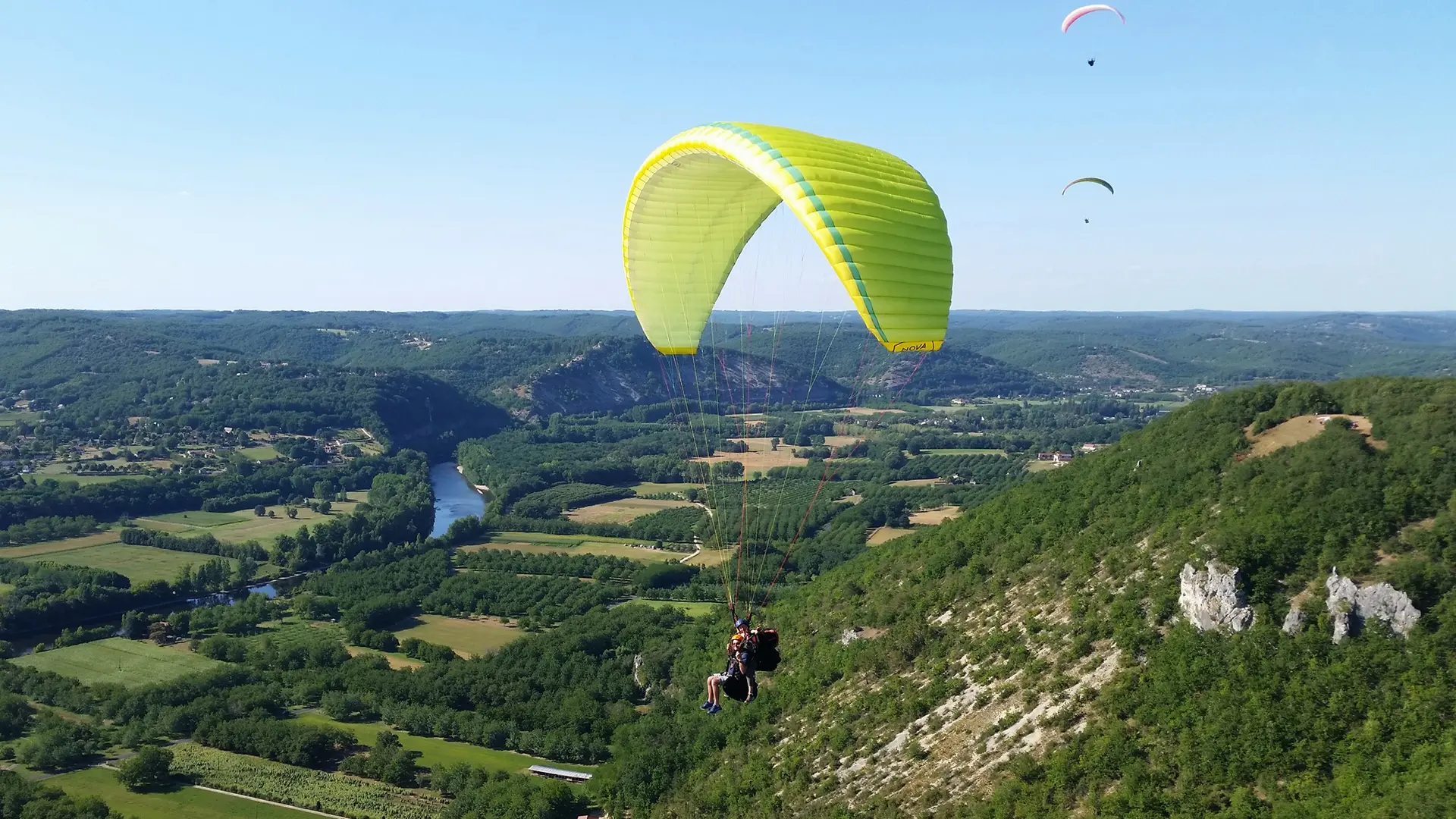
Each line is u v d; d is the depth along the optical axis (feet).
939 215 50.44
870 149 54.13
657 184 61.11
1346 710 93.97
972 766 109.29
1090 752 99.86
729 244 67.72
